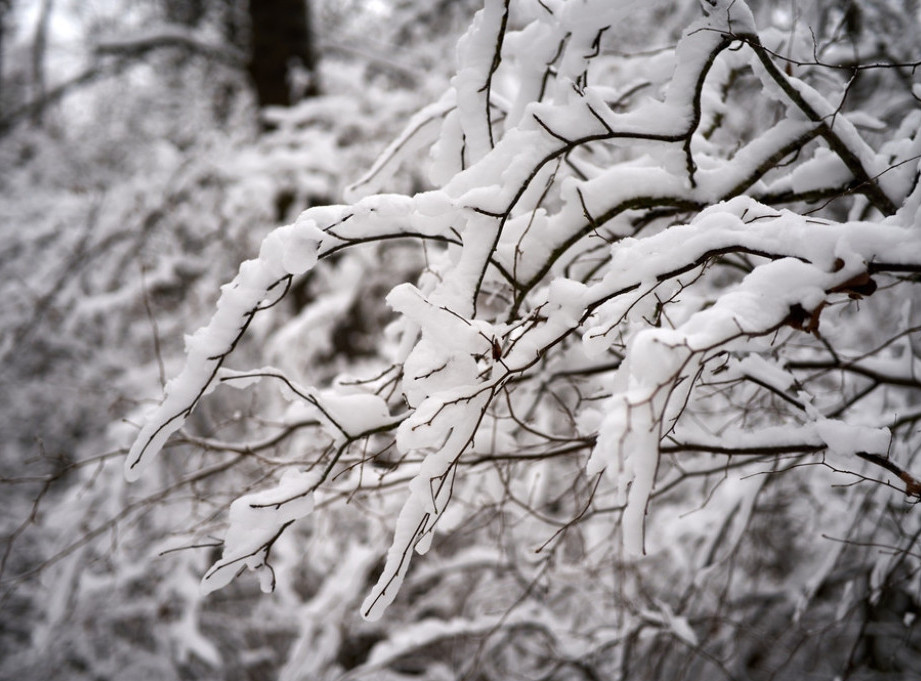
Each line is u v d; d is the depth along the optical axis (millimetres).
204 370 1418
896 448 2242
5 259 5582
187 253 5426
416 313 1342
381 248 4891
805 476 3016
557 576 3092
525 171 1446
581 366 2277
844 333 3250
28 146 6633
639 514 1019
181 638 3793
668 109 1507
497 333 1461
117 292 5027
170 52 7043
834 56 2330
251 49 5984
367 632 4195
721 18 1478
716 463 2203
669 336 1079
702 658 3271
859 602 2271
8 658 4387
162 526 3918
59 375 5027
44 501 4887
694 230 1316
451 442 1342
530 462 2309
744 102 3107
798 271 1200
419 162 4996
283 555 3992
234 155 5457
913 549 2273
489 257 1466
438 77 5391
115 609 3980
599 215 1574
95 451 4910
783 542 3717
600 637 2938
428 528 1363
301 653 3373
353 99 5422
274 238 1389
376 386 2051
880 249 1220
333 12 7352
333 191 5230
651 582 3697
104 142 6938
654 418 1033
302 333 4633
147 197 5086
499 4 1551
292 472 1511
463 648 3852
